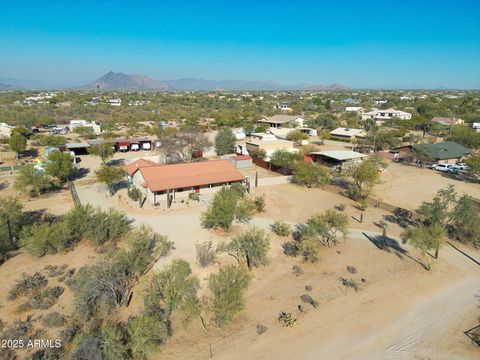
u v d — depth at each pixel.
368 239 37.94
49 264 31.11
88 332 22.41
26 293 26.55
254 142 77.75
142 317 21.36
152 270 30.38
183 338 22.72
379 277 30.48
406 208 47.25
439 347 22.38
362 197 50.56
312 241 37.03
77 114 159.38
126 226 37.81
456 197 51.62
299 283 29.39
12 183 56.06
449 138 92.75
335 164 70.00
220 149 78.06
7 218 34.72
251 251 30.62
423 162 71.94
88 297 24.16
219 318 22.53
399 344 22.61
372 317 25.23
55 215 42.81
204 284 28.58
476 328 24.14
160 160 68.38
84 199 48.91
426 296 27.83
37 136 92.81
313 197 52.06
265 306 26.28
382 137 86.69
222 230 39.41
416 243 32.00
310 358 21.39
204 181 50.34
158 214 43.78
